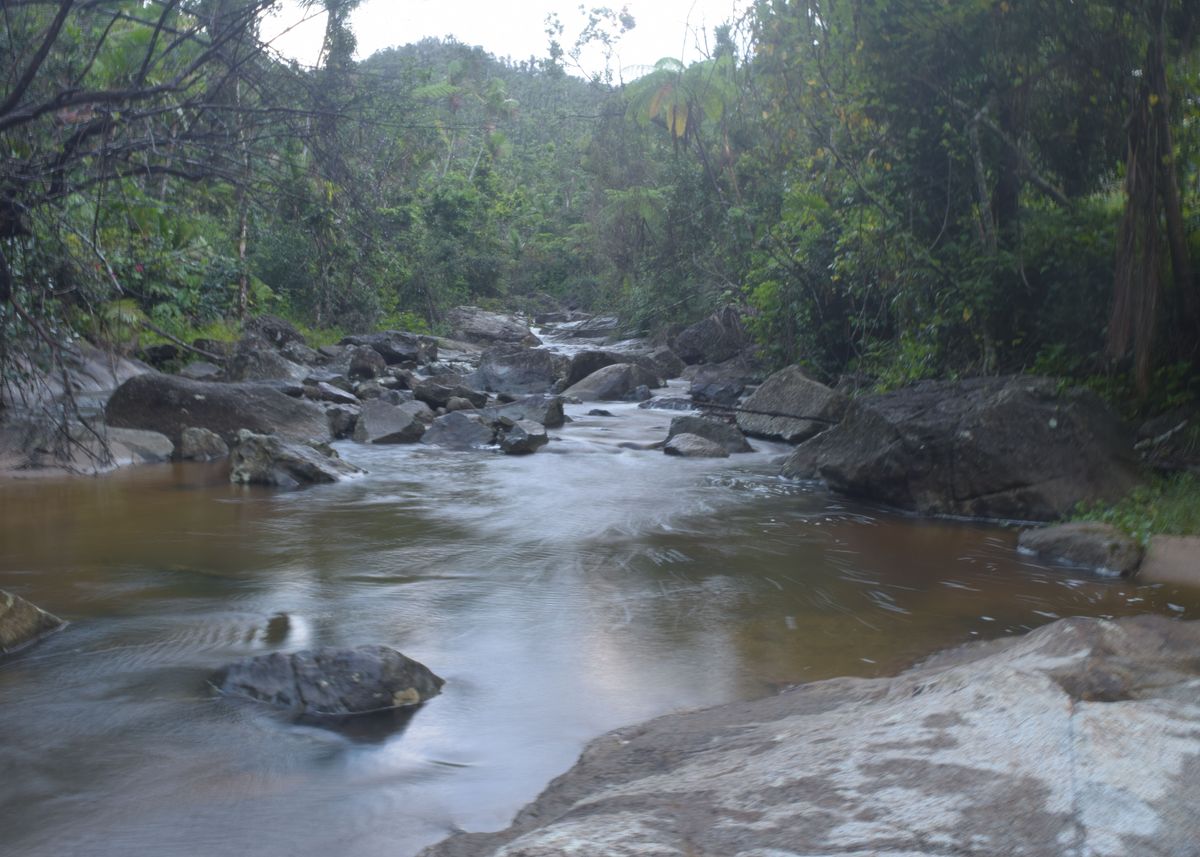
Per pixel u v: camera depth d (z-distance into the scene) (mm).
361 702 4430
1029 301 11812
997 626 5832
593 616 5965
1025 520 8859
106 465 11086
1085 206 11758
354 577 6762
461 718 4402
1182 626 4762
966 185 12164
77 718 4340
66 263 8781
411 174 38094
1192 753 3217
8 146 7648
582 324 44031
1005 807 2902
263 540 7816
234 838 3348
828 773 3193
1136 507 8133
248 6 7688
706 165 30031
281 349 24062
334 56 8258
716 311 28953
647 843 2811
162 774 3816
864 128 12680
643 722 4305
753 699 4656
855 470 9789
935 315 12547
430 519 8742
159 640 5391
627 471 11672
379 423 14195
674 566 7199
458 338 37750
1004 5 10789
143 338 18359
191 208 14000
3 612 5293
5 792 3662
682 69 28656
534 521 8711
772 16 13805
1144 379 9805
